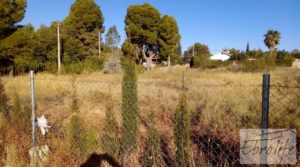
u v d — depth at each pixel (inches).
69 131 159.8
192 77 606.5
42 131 167.6
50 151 155.4
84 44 1392.7
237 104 224.1
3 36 821.9
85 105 248.2
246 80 527.8
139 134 175.2
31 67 861.8
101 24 1470.2
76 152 155.8
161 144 170.7
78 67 924.0
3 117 188.9
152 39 1428.4
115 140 162.6
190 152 144.1
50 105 291.0
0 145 158.6
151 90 315.6
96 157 153.3
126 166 147.6
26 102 225.6
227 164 137.3
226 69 964.6
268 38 1717.5
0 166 143.1
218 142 165.9
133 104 166.1
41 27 1163.9
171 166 142.9
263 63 916.0
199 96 254.4
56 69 927.0
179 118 141.0
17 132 173.2
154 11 1427.2
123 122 164.4
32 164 143.3
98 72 931.3
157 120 213.3
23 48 832.3
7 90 274.8
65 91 315.6
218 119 201.6
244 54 1927.9
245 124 184.5
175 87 345.7
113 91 267.6
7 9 780.0
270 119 131.5
